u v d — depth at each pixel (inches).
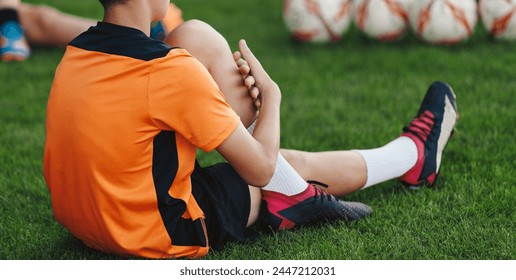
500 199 167.9
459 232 154.1
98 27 129.0
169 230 135.5
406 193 177.2
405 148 176.4
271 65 296.5
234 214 145.9
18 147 220.1
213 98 125.1
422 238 153.9
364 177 170.1
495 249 146.9
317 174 165.6
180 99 123.6
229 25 362.6
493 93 246.2
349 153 170.7
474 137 211.8
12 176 197.3
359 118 236.8
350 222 160.9
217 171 146.8
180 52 125.3
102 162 128.1
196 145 126.8
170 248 137.6
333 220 159.9
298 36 319.3
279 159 151.4
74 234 144.6
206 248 140.6
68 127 129.0
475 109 232.4
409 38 318.7
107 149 127.1
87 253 152.3
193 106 123.8
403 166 174.9
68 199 135.4
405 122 228.4
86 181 130.3
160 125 126.2
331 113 242.4
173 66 123.4
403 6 304.7
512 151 197.8
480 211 164.4
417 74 273.1
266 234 156.9
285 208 153.7
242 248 149.6
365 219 163.2
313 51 313.0
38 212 175.2
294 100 257.9
